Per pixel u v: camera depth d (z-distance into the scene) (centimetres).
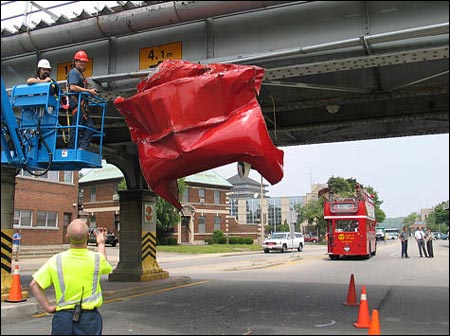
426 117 1142
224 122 746
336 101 1066
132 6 874
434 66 930
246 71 743
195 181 5666
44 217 3603
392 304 962
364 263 2206
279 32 835
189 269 2225
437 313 789
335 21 794
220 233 5638
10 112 916
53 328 459
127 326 806
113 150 1497
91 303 471
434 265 1680
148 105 781
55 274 468
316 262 2395
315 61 826
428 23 734
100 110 1251
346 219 2672
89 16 912
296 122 1288
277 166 774
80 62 951
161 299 1138
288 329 772
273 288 1331
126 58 973
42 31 956
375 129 1435
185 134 753
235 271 2038
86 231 488
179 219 4888
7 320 879
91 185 5606
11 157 938
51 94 948
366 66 812
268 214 8725
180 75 779
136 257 1542
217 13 812
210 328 785
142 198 1571
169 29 935
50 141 939
